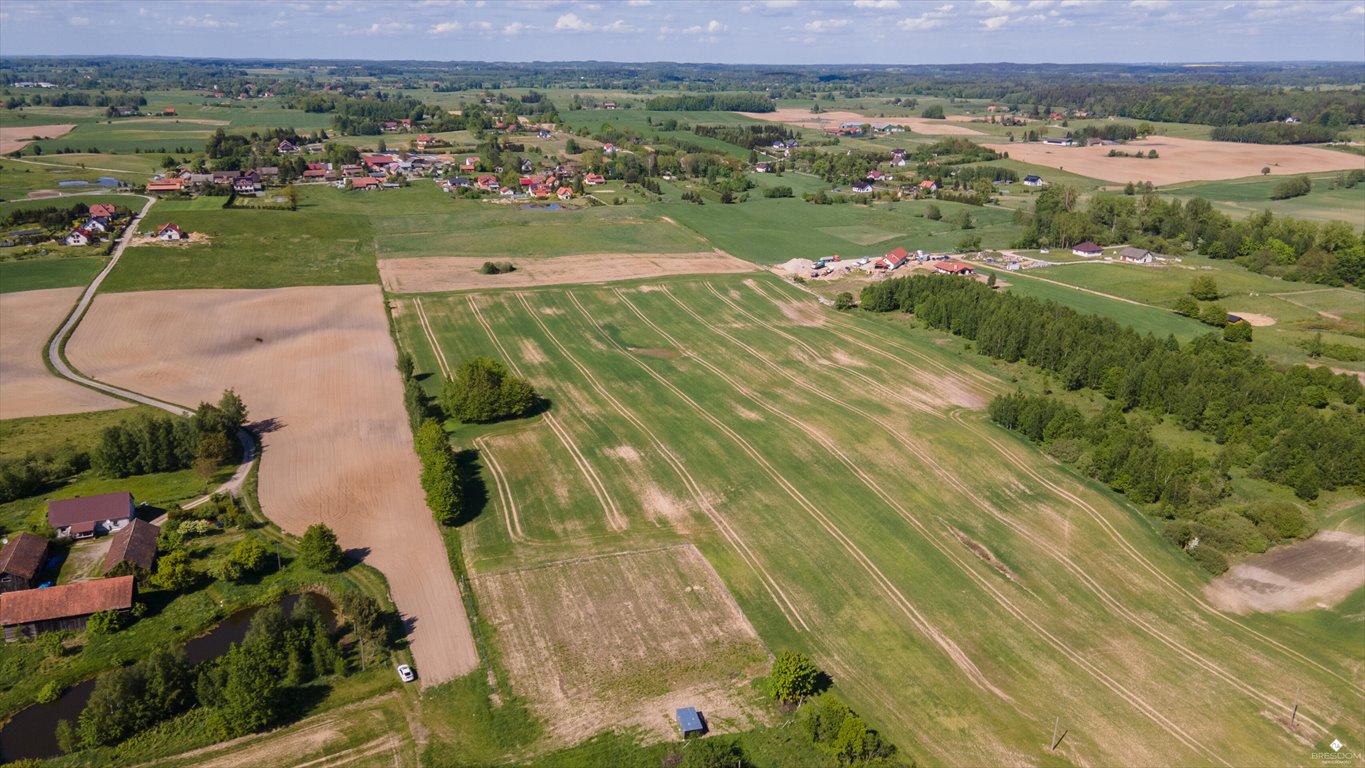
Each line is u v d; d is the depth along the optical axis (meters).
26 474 79.25
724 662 60.06
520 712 54.97
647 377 112.31
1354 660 62.56
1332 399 105.44
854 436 95.81
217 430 87.00
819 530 77.25
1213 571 72.75
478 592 67.19
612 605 66.00
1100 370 109.50
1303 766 53.03
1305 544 77.31
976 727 55.00
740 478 86.06
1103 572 72.62
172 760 50.69
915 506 81.81
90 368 108.06
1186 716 56.78
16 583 64.69
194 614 63.66
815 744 52.62
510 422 98.19
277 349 117.06
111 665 58.28
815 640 62.78
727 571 70.75
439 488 75.19
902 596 68.38
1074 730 55.19
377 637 60.03
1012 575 71.62
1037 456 92.75
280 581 67.81
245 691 52.75
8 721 53.72
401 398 103.19
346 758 51.19
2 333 116.88
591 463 88.56
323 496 80.75
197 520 74.69
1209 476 85.56
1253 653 63.22
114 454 82.50
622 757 51.47
